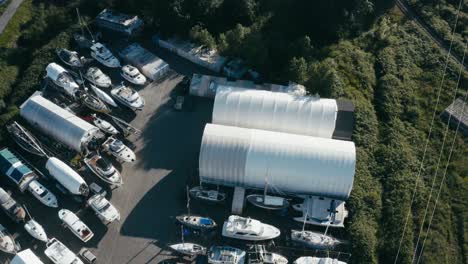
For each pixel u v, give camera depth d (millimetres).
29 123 63406
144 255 52031
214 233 53781
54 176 57031
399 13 81125
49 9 80250
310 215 54469
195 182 58625
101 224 54594
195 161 60906
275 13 77375
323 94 64938
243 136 56594
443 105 67375
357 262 51438
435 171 59719
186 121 65062
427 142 62875
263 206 55219
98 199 54625
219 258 50688
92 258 51000
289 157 54938
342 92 66438
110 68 71375
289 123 60312
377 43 76312
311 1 75188
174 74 70938
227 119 61094
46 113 61562
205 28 75562
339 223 53719
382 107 66500
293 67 65938
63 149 61344
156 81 69812
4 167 57688
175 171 59750
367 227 53438
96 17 76188
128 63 72125
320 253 52438
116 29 75625
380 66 72500
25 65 73312
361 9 76000
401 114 66062
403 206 55688
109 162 57781
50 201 55531
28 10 83375
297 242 52875
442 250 52719
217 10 75625
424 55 74250
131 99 65062
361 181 57969
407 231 53656
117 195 57156
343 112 61281
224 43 70812
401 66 72125
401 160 59969
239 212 55219
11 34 78750
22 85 67875
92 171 58594
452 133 64125
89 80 68312
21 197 57000
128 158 59500
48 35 76688
